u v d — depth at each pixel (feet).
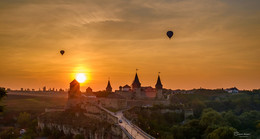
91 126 505.25
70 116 634.43
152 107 604.90
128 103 649.61
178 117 622.13
